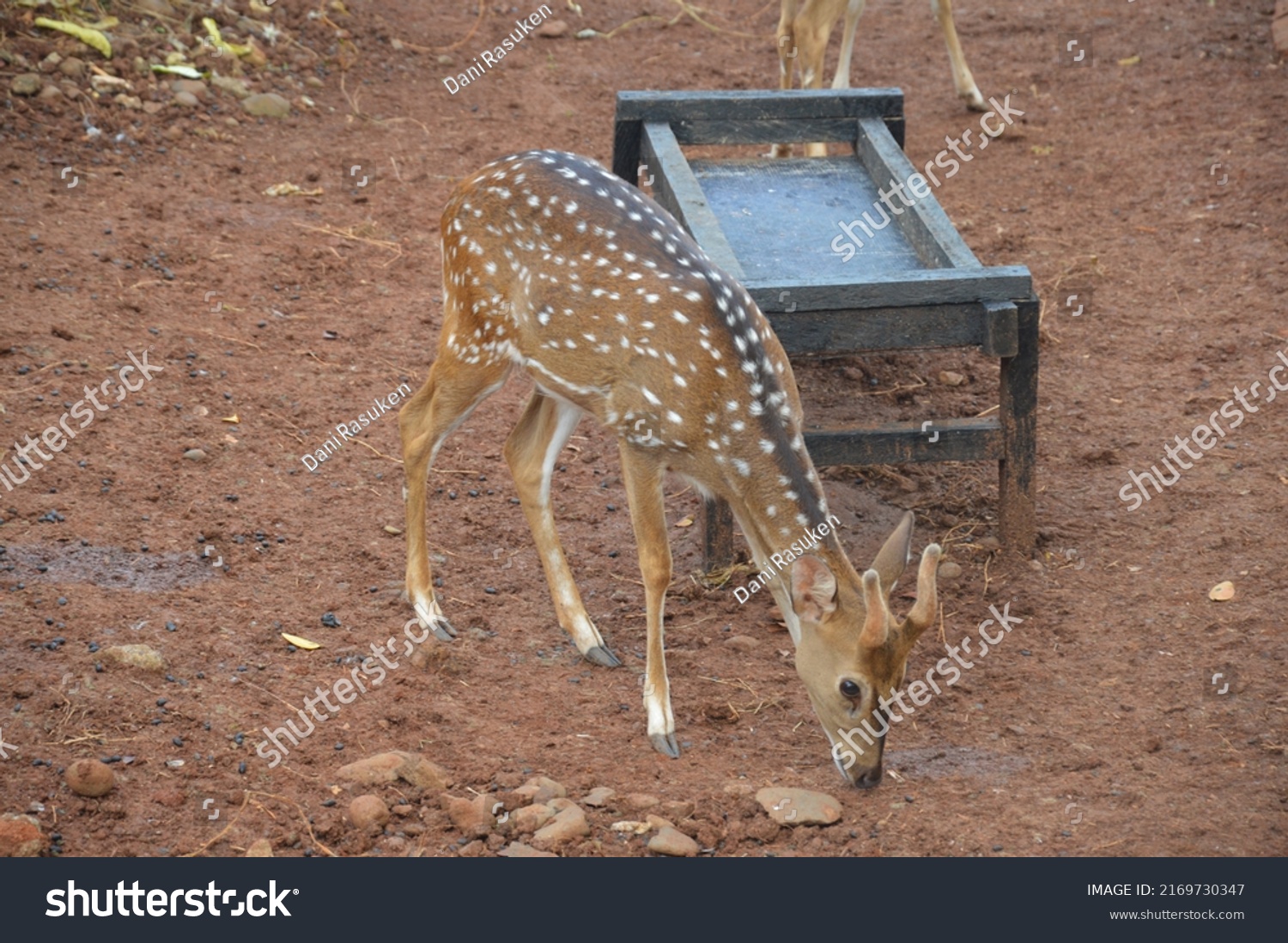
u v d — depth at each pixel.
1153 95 16.59
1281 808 6.86
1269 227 13.48
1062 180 14.81
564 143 15.49
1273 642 8.27
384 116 15.71
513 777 6.98
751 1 20.34
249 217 13.09
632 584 9.05
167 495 9.23
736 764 7.29
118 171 13.38
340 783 6.83
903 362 11.88
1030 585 9.07
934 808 6.91
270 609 8.27
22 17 14.77
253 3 16.88
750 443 7.20
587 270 7.44
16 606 7.82
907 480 10.21
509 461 8.33
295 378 10.82
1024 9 19.59
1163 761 7.33
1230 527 9.51
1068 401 11.18
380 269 12.62
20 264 11.52
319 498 9.52
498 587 8.89
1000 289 8.86
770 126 11.63
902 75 17.70
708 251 9.19
